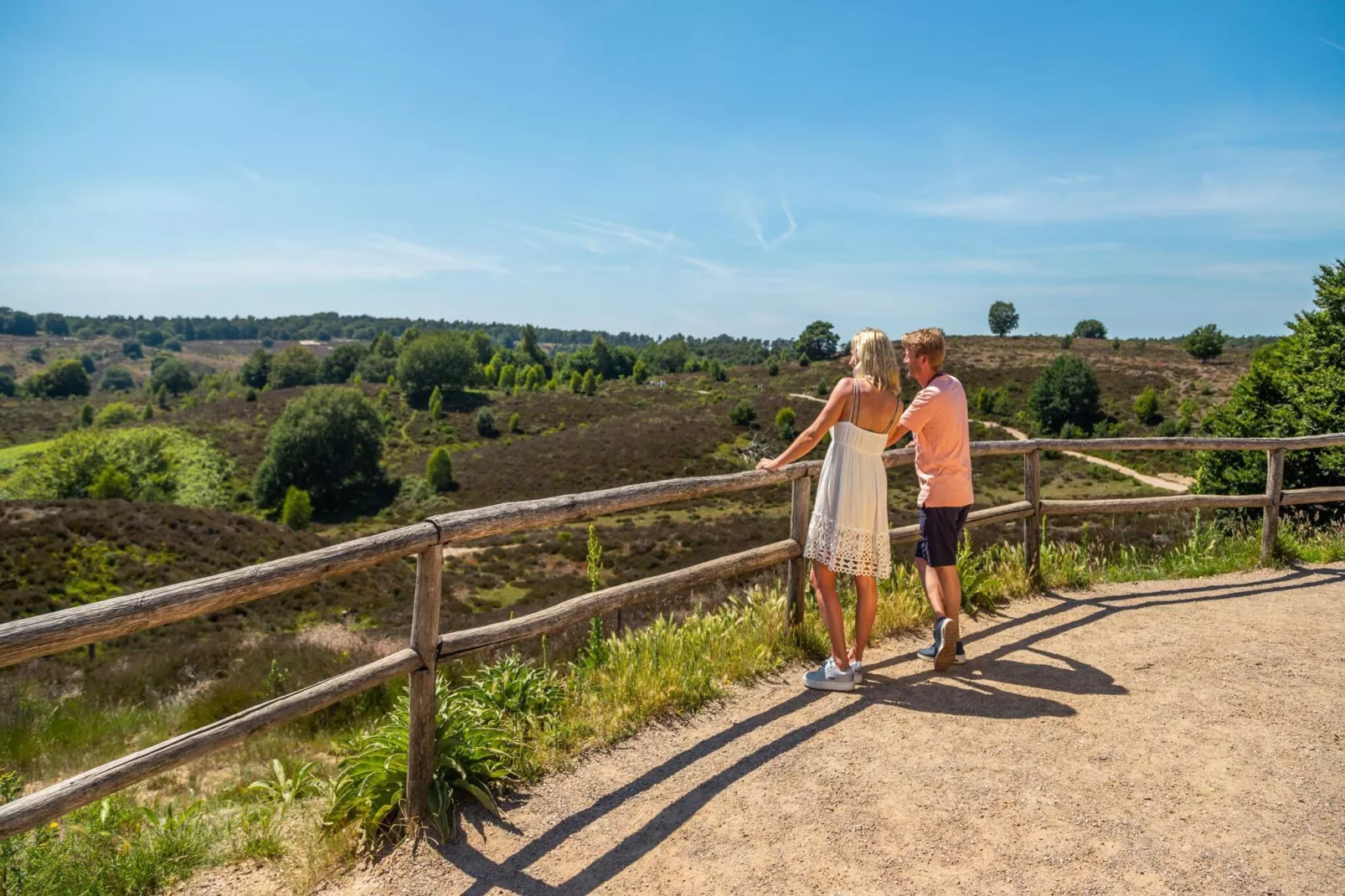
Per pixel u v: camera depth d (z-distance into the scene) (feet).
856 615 13.08
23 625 6.55
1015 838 8.41
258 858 9.36
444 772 9.64
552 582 104.53
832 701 12.30
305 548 113.50
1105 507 18.97
